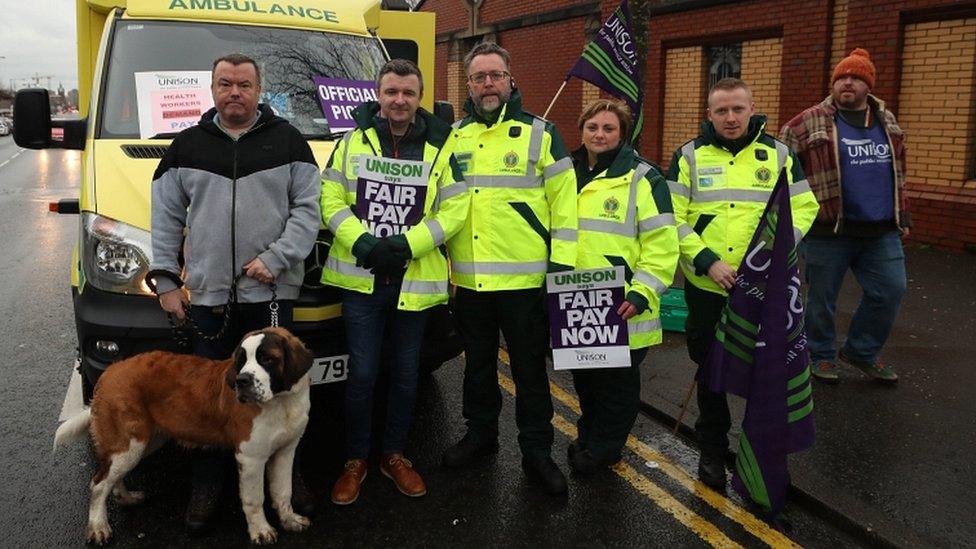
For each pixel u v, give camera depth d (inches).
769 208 138.8
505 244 148.5
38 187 751.7
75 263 174.6
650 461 167.5
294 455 144.1
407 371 152.9
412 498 150.9
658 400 193.6
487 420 165.5
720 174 149.9
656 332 153.6
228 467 162.2
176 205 133.9
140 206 150.9
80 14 203.9
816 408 185.3
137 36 190.9
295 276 139.2
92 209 151.5
